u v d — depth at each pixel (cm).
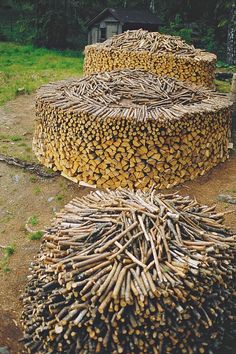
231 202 753
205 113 812
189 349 445
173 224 510
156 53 1268
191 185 813
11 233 733
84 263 461
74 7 2309
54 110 823
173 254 472
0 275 633
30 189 832
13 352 501
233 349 487
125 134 756
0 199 816
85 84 928
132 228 498
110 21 1953
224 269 473
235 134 1031
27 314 513
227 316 477
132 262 464
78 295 445
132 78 952
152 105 831
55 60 1866
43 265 517
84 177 811
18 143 982
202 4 2192
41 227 738
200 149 827
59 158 845
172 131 767
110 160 779
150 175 783
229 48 1845
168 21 2238
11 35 2338
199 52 1353
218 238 510
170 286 438
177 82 946
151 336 437
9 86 1412
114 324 425
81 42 2247
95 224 519
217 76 1609
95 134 770
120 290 433
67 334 439
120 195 594
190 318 445
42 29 2117
